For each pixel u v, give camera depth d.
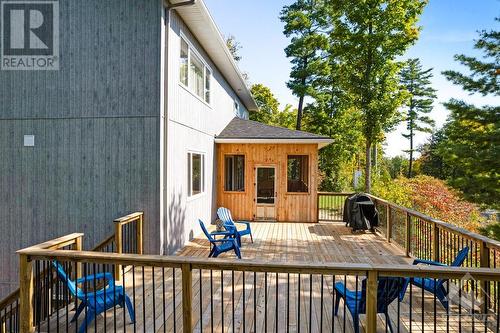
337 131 22.14
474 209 16.14
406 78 35.28
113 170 6.43
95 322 3.35
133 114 6.38
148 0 6.32
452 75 13.11
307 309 4.11
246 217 10.95
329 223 10.63
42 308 4.31
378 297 3.36
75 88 6.51
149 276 5.37
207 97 10.03
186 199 7.79
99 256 3.16
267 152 10.88
